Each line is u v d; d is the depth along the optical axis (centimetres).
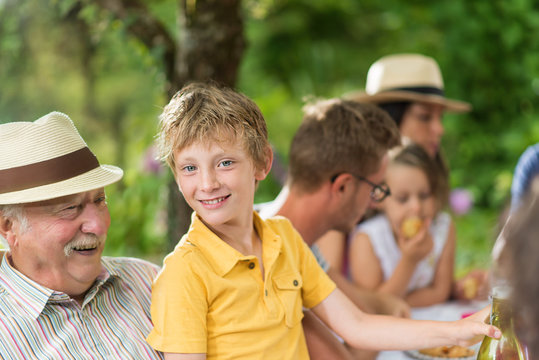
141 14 262
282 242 162
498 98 556
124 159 596
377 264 252
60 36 335
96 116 580
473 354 197
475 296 265
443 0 527
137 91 599
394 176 243
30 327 145
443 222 273
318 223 200
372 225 255
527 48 532
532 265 91
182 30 253
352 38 838
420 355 200
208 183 140
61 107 459
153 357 157
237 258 145
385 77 327
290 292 157
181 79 254
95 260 151
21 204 143
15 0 295
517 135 545
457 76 553
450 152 575
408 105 317
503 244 98
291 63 805
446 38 536
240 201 145
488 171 563
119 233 466
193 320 139
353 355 199
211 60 250
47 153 143
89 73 446
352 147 191
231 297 145
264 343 147
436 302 265
